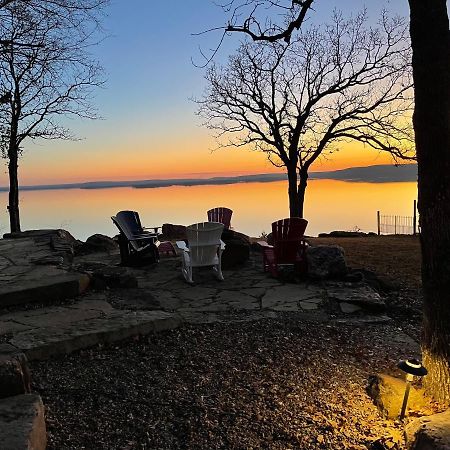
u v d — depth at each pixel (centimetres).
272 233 720
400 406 320
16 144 1502
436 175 305
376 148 1662
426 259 319
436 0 293
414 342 479
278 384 366
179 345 444
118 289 620
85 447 279
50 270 677
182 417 316
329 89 1652
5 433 239
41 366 388
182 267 767
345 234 1956
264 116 1722
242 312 559
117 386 358
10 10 692
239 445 287
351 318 551
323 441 292
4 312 511
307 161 1695
